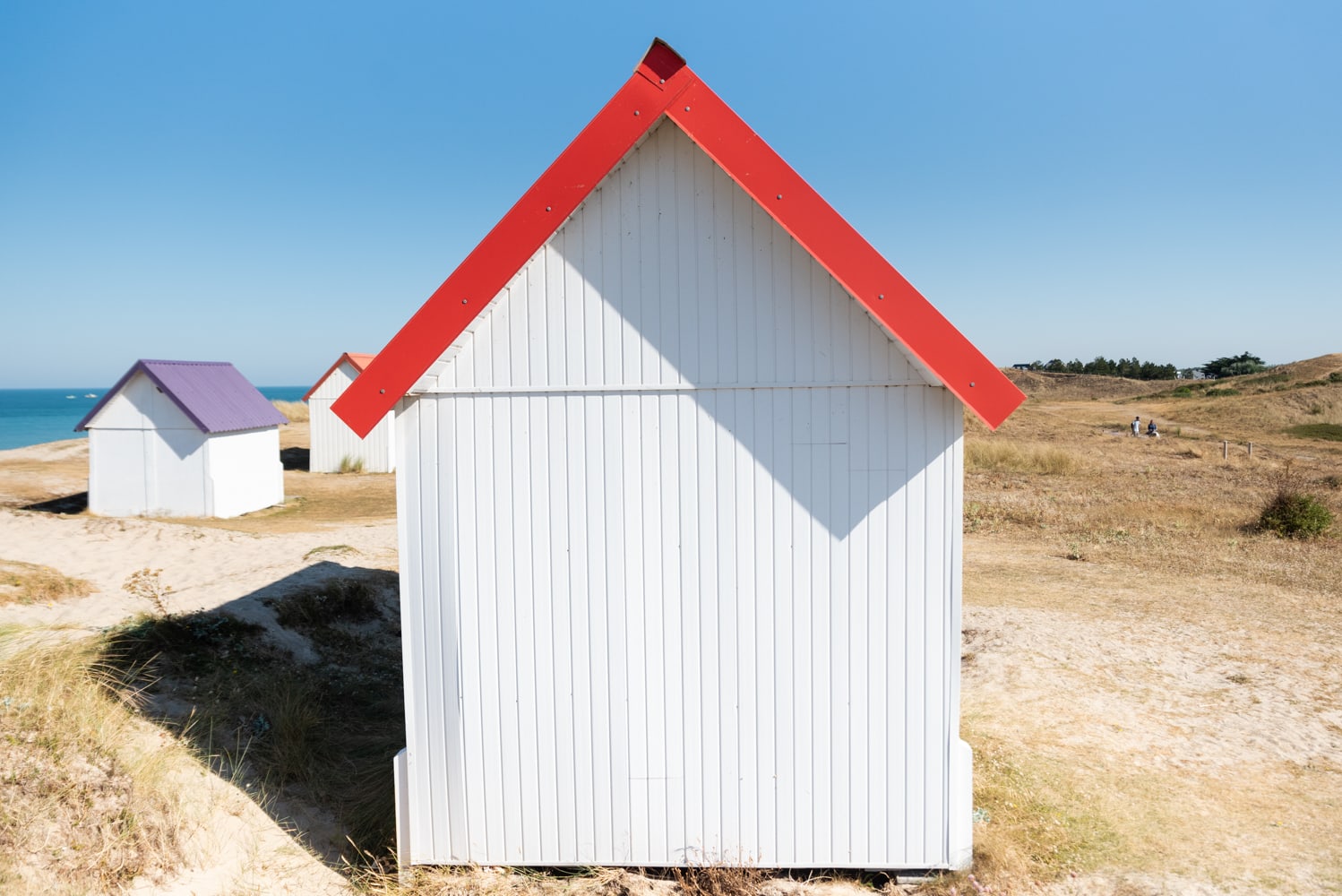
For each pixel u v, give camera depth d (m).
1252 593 10.91
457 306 4.20
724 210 4.37
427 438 4.49
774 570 4.44
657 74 4.10
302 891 4.41
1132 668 8.09
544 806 4.54
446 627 4.52
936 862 4.49
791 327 4.39
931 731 4.44
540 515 4.47
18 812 4.06
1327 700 7.27
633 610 4.47
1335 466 24.78
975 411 4.02
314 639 8.06
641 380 4.43
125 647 6.35
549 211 4.18
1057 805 5.46
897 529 4.40
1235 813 5.39
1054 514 16.62
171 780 4.83
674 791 4.51
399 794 4.55
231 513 17.14
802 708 4.46
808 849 4.51
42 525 12.21
